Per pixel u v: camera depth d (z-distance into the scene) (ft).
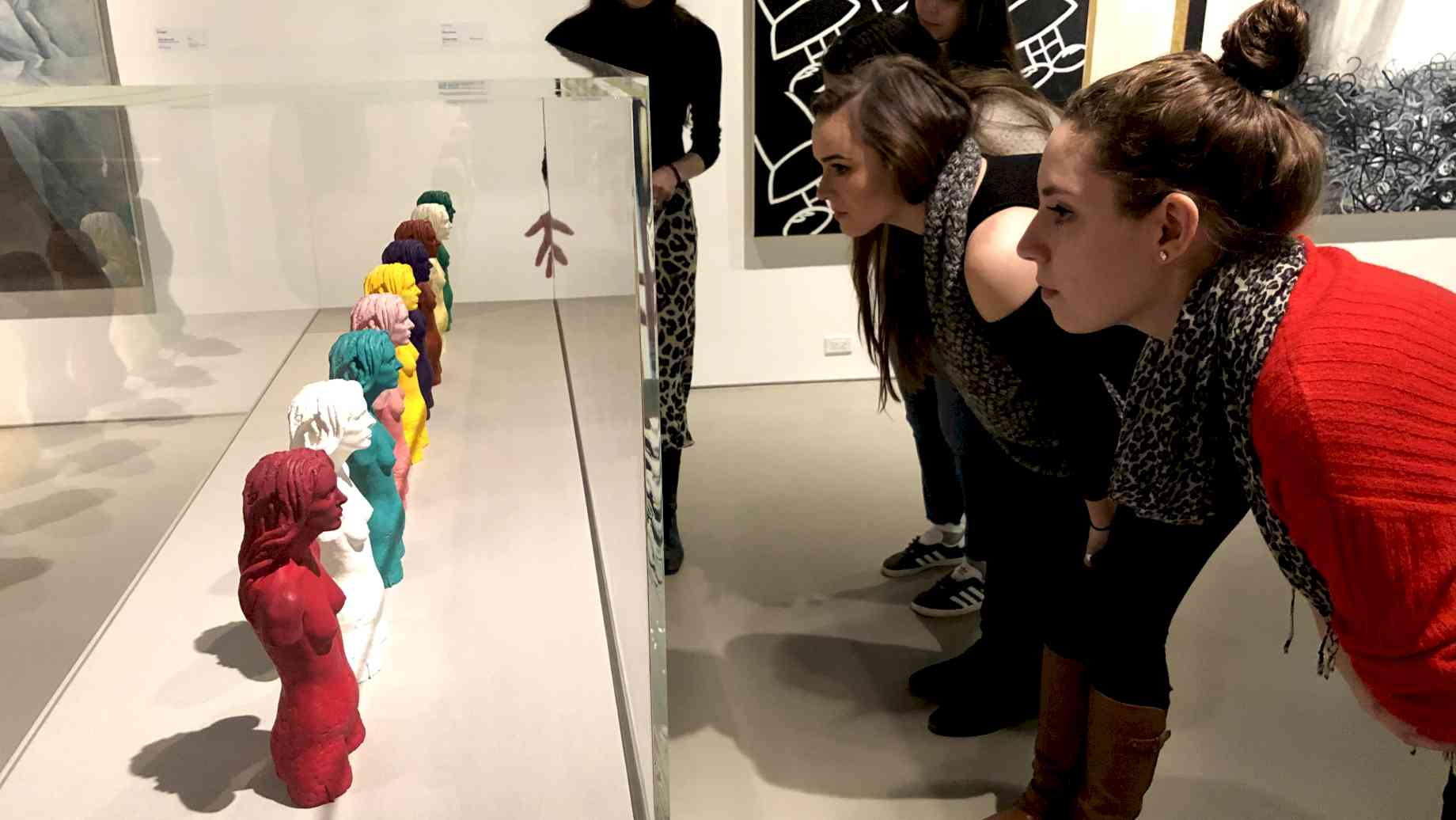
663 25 7.02
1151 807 5.47
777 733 6.14
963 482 6.73
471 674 4.00
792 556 8.38
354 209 7.88
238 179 6.98
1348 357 2.70
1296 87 11.78
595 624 4.32
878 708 6.36
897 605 7.59
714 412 11.69
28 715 3.77
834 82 4.72
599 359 4.60
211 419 6.51
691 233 7.45
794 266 12.00
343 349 5.10
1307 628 7.26
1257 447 2.89
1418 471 2.60
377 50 8.02
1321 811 5.44
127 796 3.36
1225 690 6.55
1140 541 4.13
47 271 5.09
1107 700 4.38
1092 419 4.45
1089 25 11.27
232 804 3.33
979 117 4.75
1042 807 4.99
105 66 7.52
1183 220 3.02
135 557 4.90
